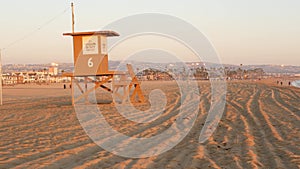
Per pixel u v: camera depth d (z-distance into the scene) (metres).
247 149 5.52
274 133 6.88
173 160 4.91
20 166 4.58
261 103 13.20
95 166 4.59
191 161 4.83
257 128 7.60
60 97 21.06
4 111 12.68
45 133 7.32
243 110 11.02
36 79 96.69
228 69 78.56
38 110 12.56
